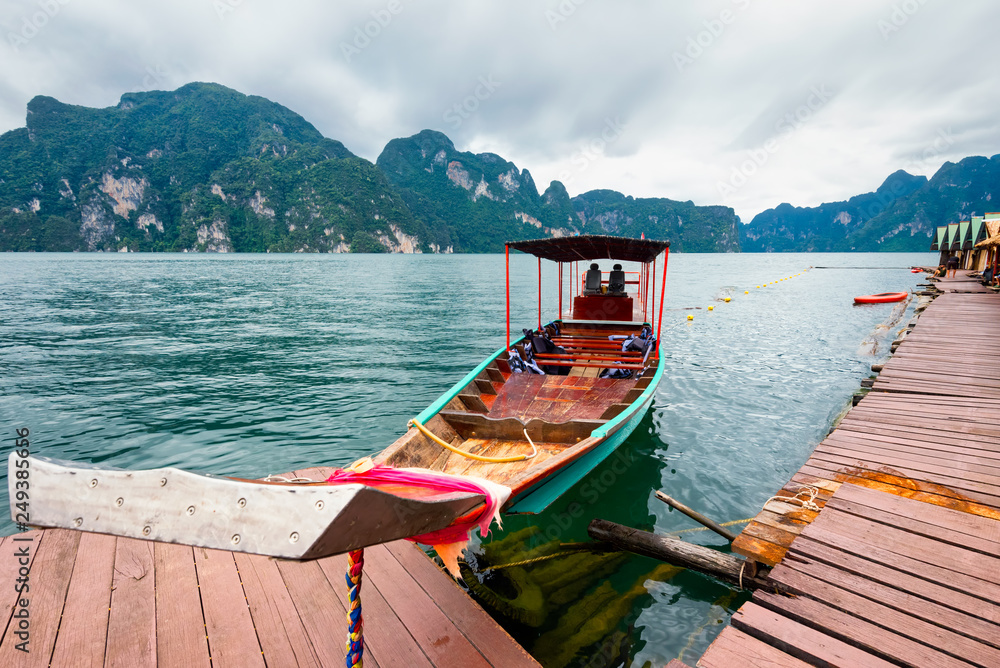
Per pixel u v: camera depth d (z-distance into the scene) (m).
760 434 8.09
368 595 3.32
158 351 14.21
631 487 6.34
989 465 4.78
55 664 2.62
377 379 11.23
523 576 4.55
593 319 11.12
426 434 5.03
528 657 2.82
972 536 3.49
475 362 12.94
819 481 4.57
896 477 4.58
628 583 4.43
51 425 8.18
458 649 2.88
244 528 1.54
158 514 1.56
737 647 2.66
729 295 32.25
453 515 2.30
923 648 2.55
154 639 2.84
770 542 3.75
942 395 7.10
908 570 3.15
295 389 10.39
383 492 1.68
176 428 8.13
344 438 7.80
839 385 10.81
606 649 3.72
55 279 42.66
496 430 5.49
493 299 29.83
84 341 15.54
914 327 12.86
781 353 14.22
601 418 6.21
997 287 22.36
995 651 2.51
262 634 2.93
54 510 1.51
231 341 15.81
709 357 13.81
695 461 7.08
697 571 4.48
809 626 2.77
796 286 39.16
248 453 7.24
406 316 22.16
